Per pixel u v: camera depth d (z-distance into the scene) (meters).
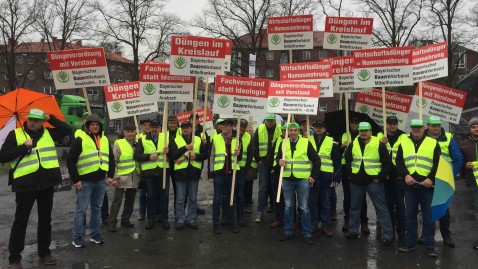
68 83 7.46
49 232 5.74
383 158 6.62
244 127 7.86
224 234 7.27
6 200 10.25
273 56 55.75
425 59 7.60
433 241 6.08
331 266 5.66
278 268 5.58
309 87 7.26
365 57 7.47
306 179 6.79
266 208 9.65
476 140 6.57
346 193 7.62
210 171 7.71
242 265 5.69
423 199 6.15
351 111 8.05
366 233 7.36
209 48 7.45
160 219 8.13
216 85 7.38
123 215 7.70
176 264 5.71
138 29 36.56
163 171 7.45
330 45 8.91
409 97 8.46
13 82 38.56
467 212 9.29
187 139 7.73
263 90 7.35
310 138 7.63
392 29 30.23
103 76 7.54
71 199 10.46
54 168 5.70
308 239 6.71
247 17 36.59
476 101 14.40
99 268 5.53
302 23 8.80
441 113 8.55
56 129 5.98
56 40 38.38
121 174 7.50
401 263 5.79
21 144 5.46
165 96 7.76
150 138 7.64
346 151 7.01
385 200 6.77
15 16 37.09
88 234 7.17
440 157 6.05
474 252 6.29
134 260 5.86
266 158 8.40
